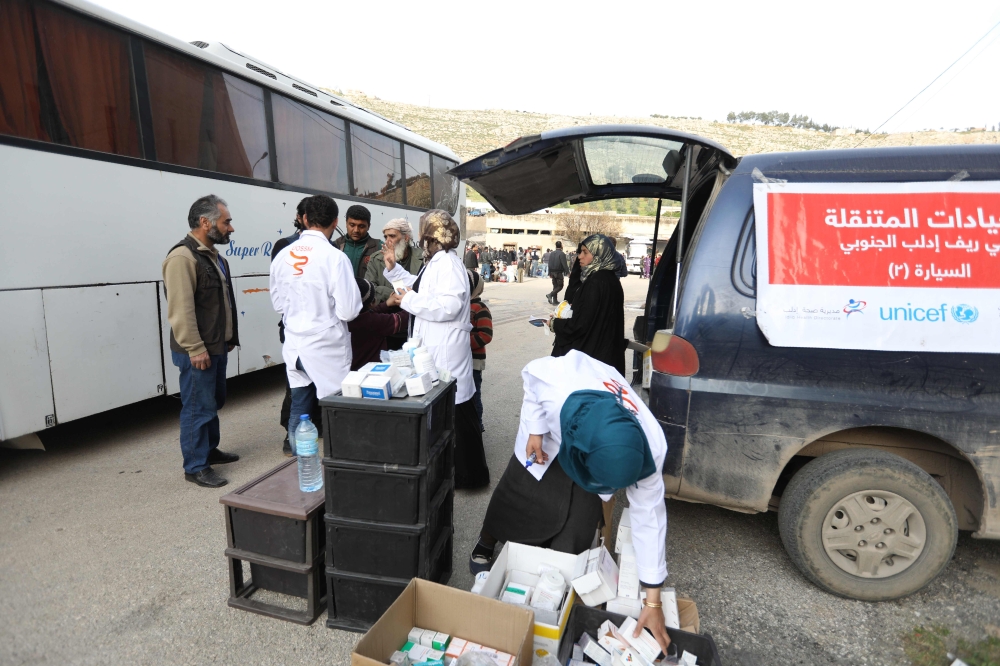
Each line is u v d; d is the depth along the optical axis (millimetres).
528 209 5250
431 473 2486
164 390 4848
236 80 5465
